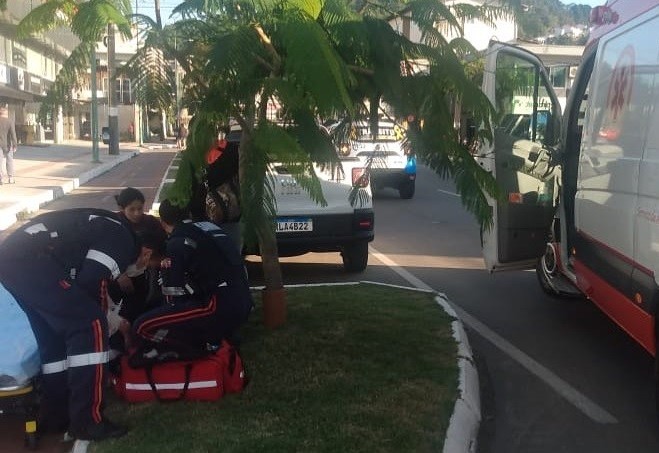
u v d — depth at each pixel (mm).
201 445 3648
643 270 4180
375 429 3857
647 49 4328
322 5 3613
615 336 6160
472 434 4105
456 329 5715
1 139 16641
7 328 3701
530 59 6281
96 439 3754
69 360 3729
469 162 4406
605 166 4965
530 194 6566
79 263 3850
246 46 3482
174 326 4273
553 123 6707
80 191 17469
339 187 7652
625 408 4641
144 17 3674
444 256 9930
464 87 4160
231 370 4344
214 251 4445
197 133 3783
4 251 3797
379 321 5891
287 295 6824
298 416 4016
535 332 6273
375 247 10664
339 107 3301
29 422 3824
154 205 12938
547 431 4297
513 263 6617
